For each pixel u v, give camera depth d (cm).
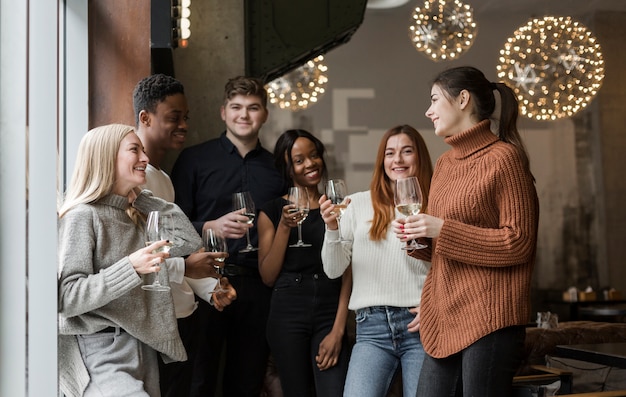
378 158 325
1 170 196
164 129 330
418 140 326
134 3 363
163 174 329
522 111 827
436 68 997
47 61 226
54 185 221
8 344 198
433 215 250
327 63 980
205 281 308
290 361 346
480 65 1016
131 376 229
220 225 338
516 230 229
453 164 248
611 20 1038
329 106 973
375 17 990
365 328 310
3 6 192
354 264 320
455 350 234
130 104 359
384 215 314
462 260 232
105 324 229
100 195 234
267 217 371
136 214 248
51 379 216
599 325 459
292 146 376
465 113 247
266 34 541
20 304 199
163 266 245
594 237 1015
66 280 220
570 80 807
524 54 819
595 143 1023
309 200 365
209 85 523
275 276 358
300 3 544
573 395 302
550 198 1016
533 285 1007
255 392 379
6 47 193
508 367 229
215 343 370
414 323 299
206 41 525
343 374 340
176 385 343
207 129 521
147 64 362
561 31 808
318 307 348
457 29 774
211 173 398
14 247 198
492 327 227
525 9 1030
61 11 356
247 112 396
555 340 424
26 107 196
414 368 299
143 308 237
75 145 355
